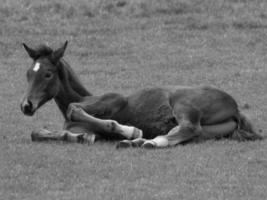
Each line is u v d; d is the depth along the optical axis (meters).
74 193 11.56
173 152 13.87
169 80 23.39
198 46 27.42
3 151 14.05
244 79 23.23
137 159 13.41
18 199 11.34
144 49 27.20
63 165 13.05
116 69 24.89
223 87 22.30
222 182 12.12
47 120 17.97
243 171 12.69
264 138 15.12
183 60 25.78
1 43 27.88
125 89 22.31
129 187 11.83
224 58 25.98
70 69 15.44
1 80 23.47
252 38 28.14
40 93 14.73
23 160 13.32
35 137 14.95
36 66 14.77
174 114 14.81
